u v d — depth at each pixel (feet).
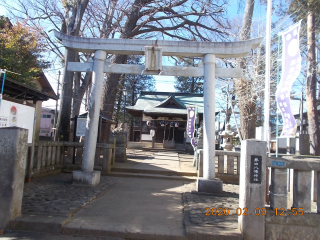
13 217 13.06
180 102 78.33
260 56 38.52
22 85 19.72
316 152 46.70
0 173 12.98
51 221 12.92
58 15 43.29
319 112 62.23
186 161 45.50
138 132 122.62
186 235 12.50
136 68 23.04
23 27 30.32
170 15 50.03
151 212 15.83
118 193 20.52
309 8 38.47
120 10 44.75
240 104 38.86
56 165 27.84
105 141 46.91
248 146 12.47
